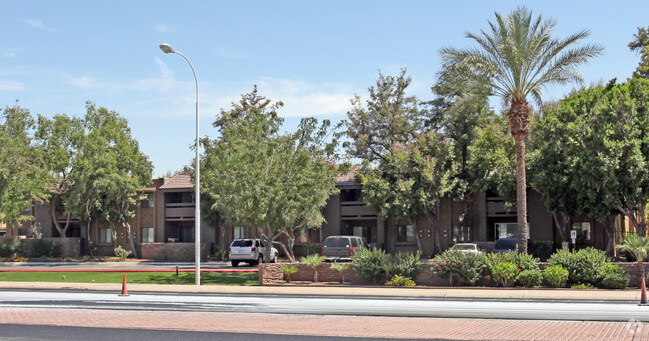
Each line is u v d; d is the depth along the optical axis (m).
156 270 36.88
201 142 43.62
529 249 35.78
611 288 24.22
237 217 32.41
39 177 51.41
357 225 50.31
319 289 25.53
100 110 56.47
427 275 27.06
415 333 13.24
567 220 40.25
